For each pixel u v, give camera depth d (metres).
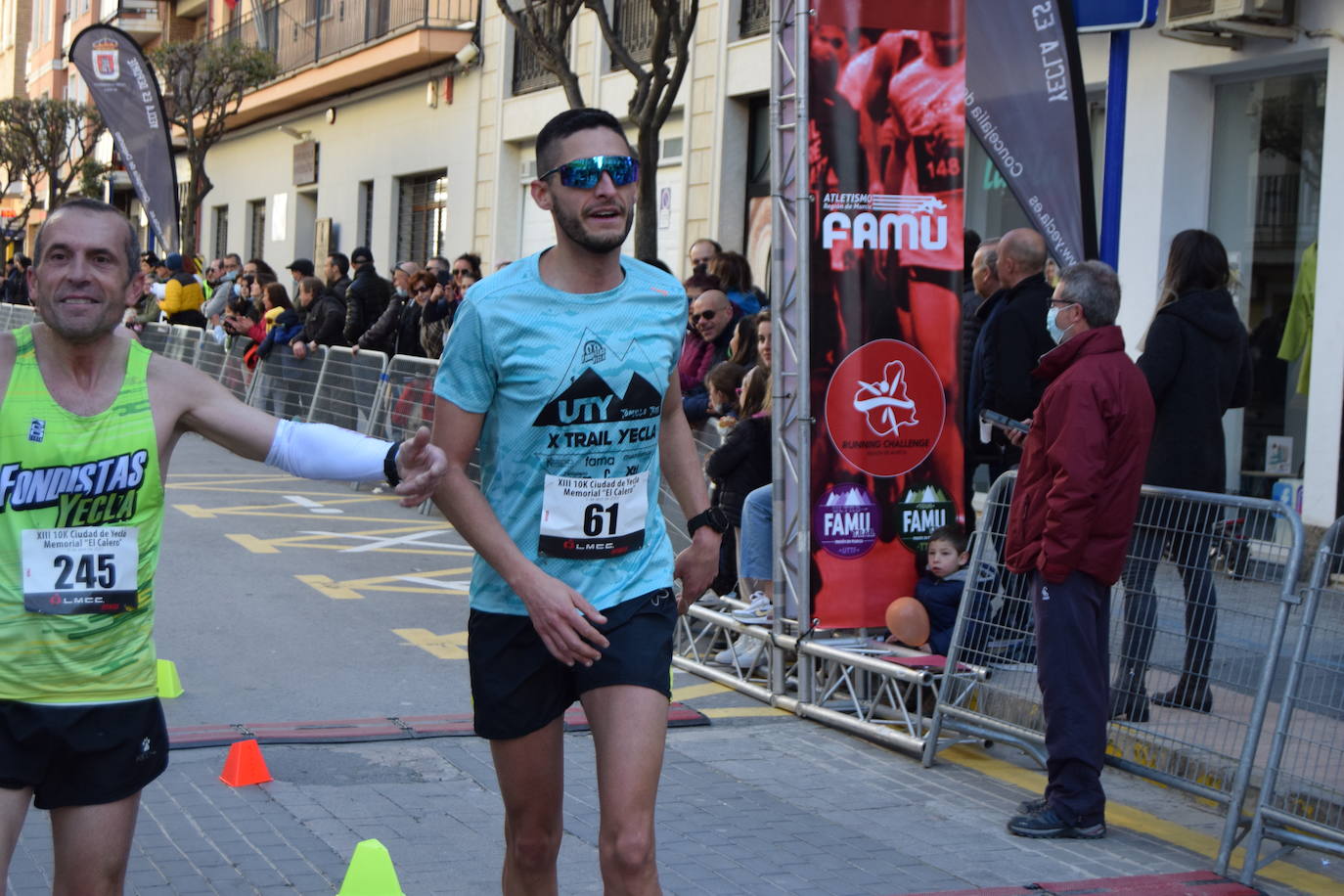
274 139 27.62
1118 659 5.27
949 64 6.19
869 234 6.16
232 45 24.11
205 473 13.62
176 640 7.18
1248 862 4.50
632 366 3.28
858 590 6.27
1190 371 5.99
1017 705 5.47
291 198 26.78
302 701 6.19
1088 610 4.81
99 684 2.77
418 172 21.58
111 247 2.69
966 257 8.05
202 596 8.21
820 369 6.18
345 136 24.09
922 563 6.32
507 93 18.89
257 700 6.18
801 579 6.24
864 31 6.08
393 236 22.38
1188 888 4.41
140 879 4.19
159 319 19.42
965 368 7.42
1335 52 9.22
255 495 12.30
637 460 3.33
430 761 5.40
